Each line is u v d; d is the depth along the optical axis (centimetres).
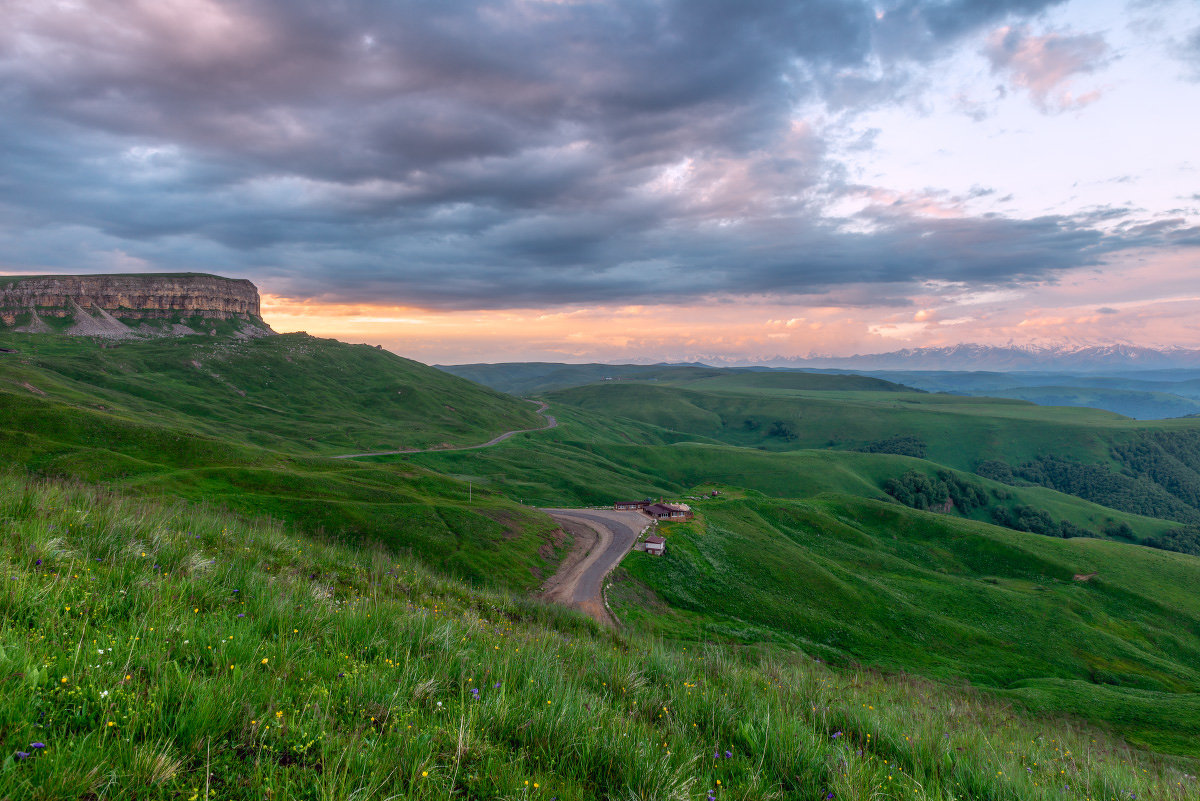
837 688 1196
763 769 638
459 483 12644
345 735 505
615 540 9744
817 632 7394
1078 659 7725
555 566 8331
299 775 435
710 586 8056
